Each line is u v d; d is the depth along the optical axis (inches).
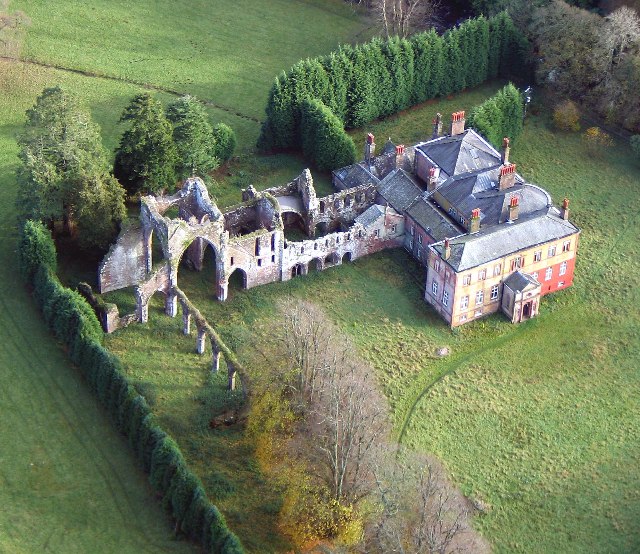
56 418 7554.1
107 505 7042.3
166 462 6968.5
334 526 6806.1
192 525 6796.3
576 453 7578.7
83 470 7234.3
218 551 6619.1
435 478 7081.7
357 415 7076.8
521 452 7559.1
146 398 7672.2
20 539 6815.9
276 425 7362.2
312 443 7278.5
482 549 6948.8
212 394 7755.9
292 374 7436.0
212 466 7273.6
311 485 6998.0
